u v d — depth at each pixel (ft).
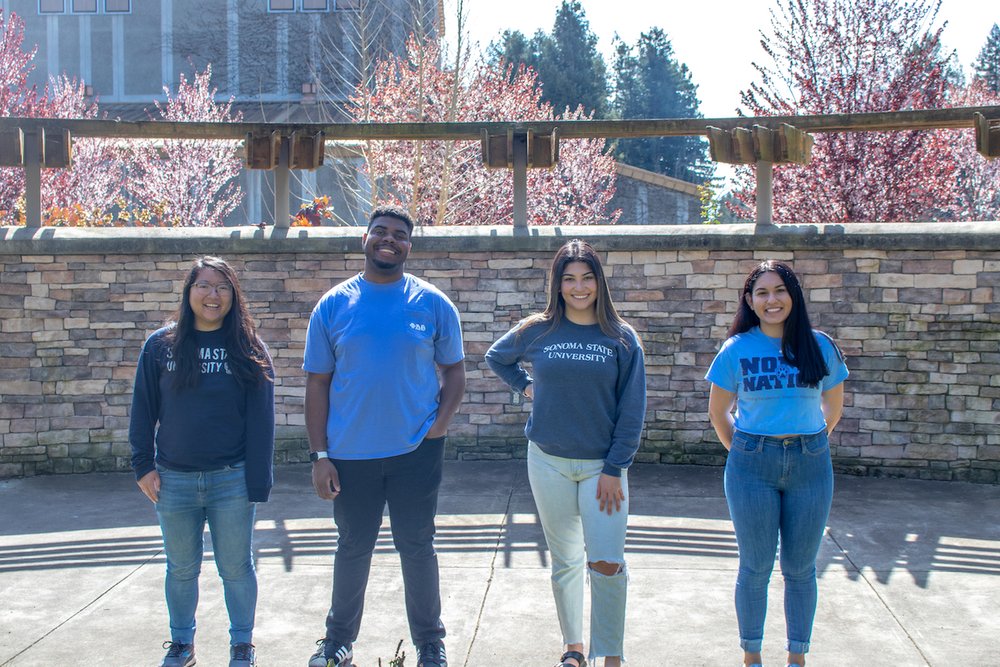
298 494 22.17
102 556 18.19
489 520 19.94
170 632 14.53
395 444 12.55
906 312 23.12
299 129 24.59
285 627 14.66
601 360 12.44
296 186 59.47
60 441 24.66
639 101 177.17
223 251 24.45
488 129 24.39
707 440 24.16
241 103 105.09
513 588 16.19
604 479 12.39
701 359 24.07
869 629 14.47
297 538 18.98
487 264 24.39
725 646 13.87
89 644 14.11
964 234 22.56
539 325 13.03
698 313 23.97
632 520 19.92
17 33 60.59
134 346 24.66
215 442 12.60
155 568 17.49
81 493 22.84
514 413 24.72
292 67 105.40
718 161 24.06
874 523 19.75
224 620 14.93
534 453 13.02
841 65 41.96
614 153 142.61
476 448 24.85
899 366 23.21
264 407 12.84
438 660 12.75
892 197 40.01
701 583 16.42
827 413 12.94
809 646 12.68
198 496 12.69
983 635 14.25
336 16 105.09
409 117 50.70
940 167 41.09
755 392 12.35
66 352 24.59
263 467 12.78
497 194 51.03
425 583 12.82
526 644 14.01
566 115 60.80
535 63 143.02
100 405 24.70
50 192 51.24
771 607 15.34
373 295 12.84
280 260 24.61
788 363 12.28
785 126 23.02
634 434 12.47
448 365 13.26
